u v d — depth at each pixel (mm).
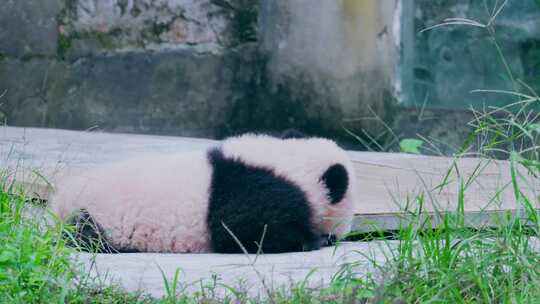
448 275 5371
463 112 14547
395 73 14672
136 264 6312
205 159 7035
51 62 15031
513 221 5957
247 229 6789
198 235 6820
